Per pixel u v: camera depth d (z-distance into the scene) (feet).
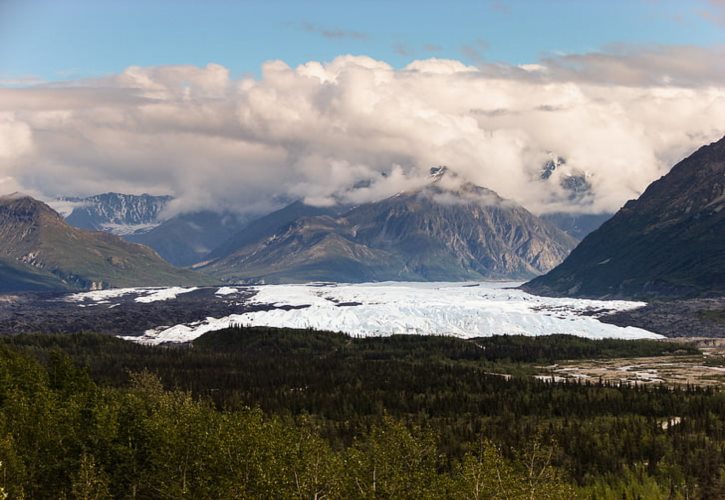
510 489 584.40
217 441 608.19
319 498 566.77
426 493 585.63
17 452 637.71
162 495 615.16
